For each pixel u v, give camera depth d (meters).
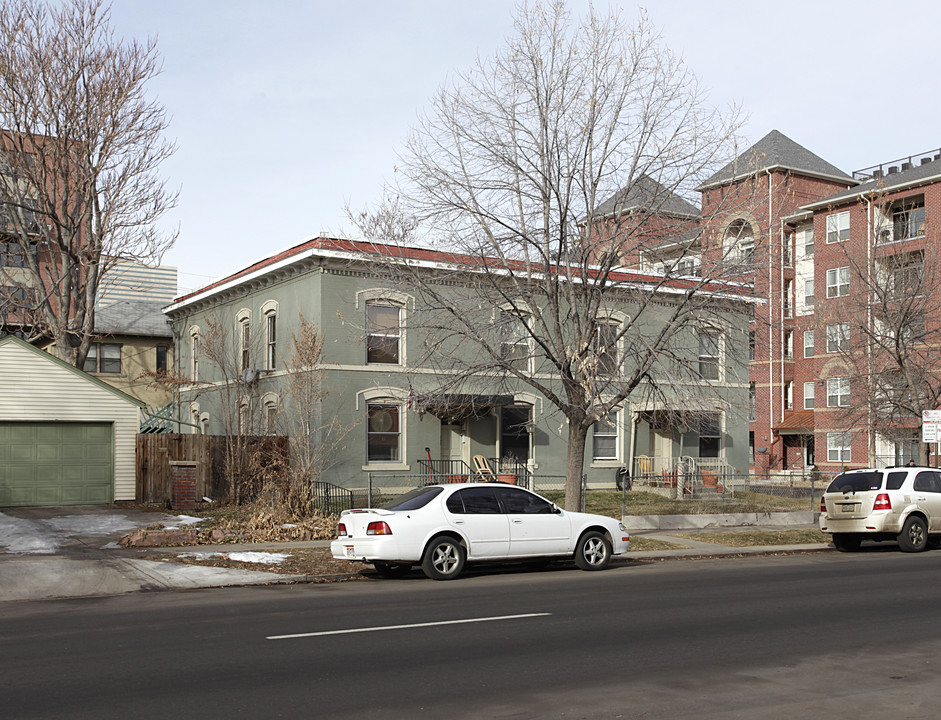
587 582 14.74
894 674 8.13
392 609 11.67
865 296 32.72
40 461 26.09
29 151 32.25
